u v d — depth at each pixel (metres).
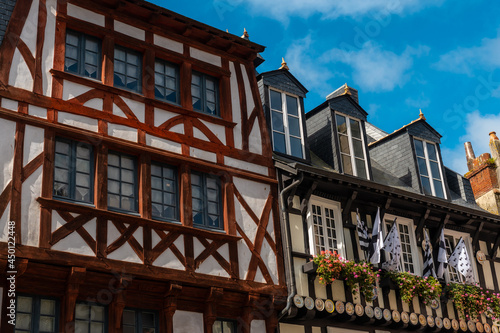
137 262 11.66
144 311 11.93
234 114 14.34
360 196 15.56
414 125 18.67
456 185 19.41
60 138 11.78
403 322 15.09
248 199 13.70
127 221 11.82
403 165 18.41
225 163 13.67
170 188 12.87
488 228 18.05
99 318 11.32
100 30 12.96
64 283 11.00
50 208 11.04
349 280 14.06
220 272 12.62
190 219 12.69
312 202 14.90
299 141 15.86
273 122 15.55
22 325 10.52
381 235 15.09
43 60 12.04
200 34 14.40
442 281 16.52
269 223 13.84
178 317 12.20
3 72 11.48
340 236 14.97
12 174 10.91
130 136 12.52
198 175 13.34
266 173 14.27
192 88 14.06
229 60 14.87
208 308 12.42
